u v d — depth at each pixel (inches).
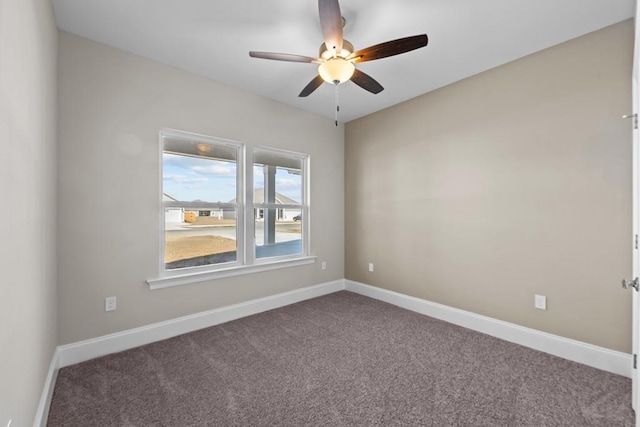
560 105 88.7
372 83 90.1
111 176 91.2
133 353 90.8
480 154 107.8
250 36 86.5
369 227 152.2
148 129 98.6
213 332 106.9
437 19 78.3
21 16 44.8
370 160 151.0
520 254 97.3
